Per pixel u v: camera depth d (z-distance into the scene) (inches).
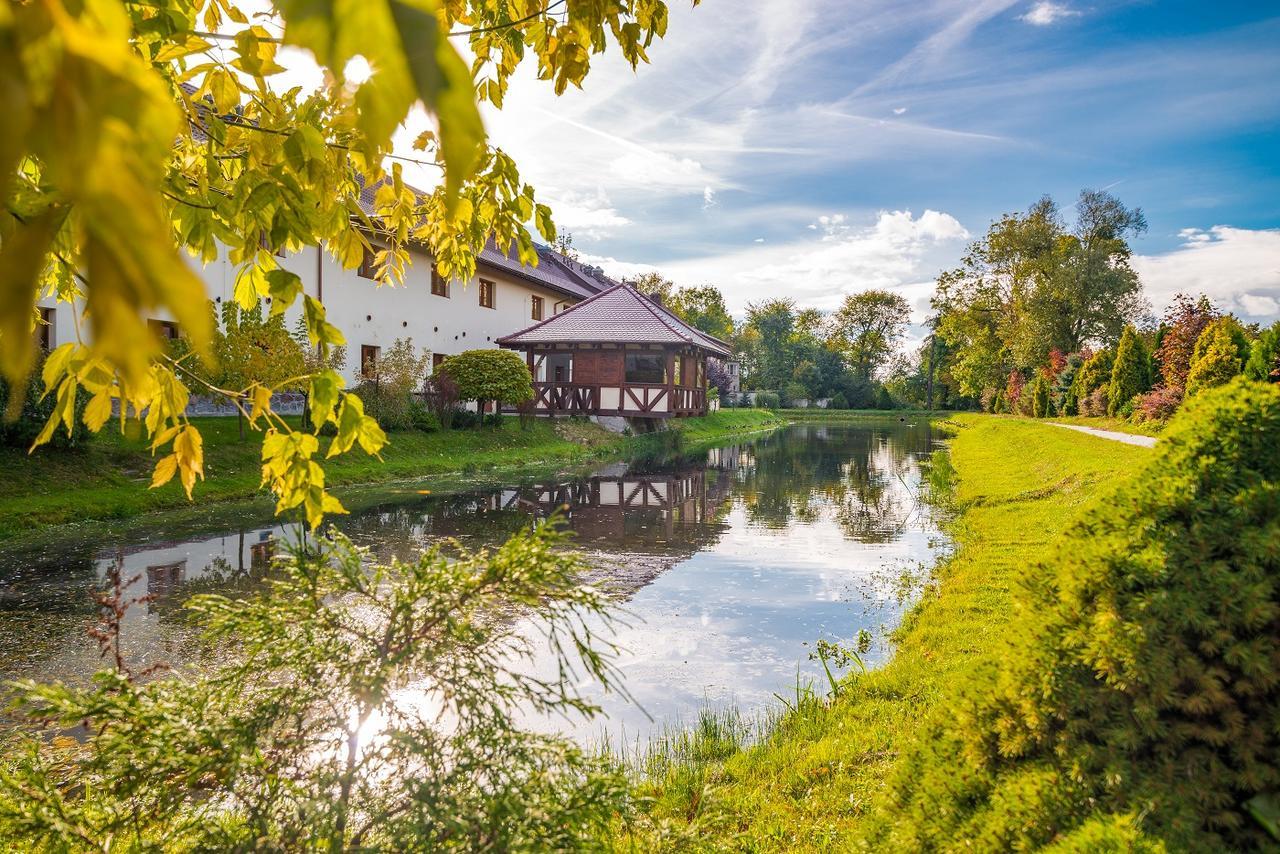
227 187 85.0
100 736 73.2
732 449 1216.8
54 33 14.4
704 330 2758.4
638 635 280.8
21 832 69.6
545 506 563.8
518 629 272.5
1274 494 91.7
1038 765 96.1
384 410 781.3
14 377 13.2
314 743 77.2
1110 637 92.6
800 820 147.8
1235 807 84.4
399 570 84.6
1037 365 1667.1
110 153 13.9
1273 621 86.2
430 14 16.1
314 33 15.7
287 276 71.4
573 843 74.8
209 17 81.8
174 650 236.1
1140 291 1585.9
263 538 403.5
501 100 105.7
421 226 113.8
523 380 954.7
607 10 94.6
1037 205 1712.6
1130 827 81.7
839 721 199.6
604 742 192.1
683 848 95.0
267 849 71.8
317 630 81.2
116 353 13.2
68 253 60.7
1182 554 93.0
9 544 381.7
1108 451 633.0
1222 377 775.1
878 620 303.0
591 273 1910.7
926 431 1822.1
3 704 194.1
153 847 73.0
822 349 3221.0
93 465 491.2
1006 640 108.6
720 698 224.8
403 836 71.0
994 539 421.7
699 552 429.7
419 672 81.7
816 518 549.6
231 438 611.8
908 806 112.8
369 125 16.2
